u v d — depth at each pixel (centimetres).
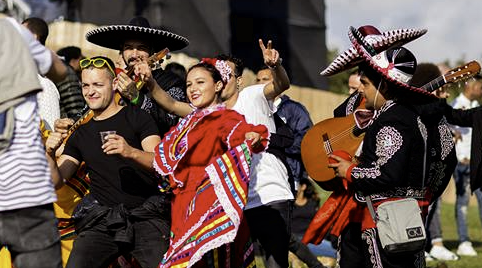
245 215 901
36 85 654
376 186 754
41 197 664
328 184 846
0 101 650
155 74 927
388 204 764
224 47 2450
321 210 838
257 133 782
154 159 799
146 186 829
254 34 2528
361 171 762
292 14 2631
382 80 770
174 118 894
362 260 813
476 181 857
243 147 782
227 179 782
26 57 658
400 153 747
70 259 812
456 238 1806
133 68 861
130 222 824
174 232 805
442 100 780
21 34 664
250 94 905
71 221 911
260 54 2534
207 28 2414
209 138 791
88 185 911
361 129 852
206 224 782
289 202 913
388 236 758
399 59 772
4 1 2053
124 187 823
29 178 659
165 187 823
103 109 829
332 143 861
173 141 802
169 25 2314
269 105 915
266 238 896
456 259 1486
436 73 996
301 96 2602
